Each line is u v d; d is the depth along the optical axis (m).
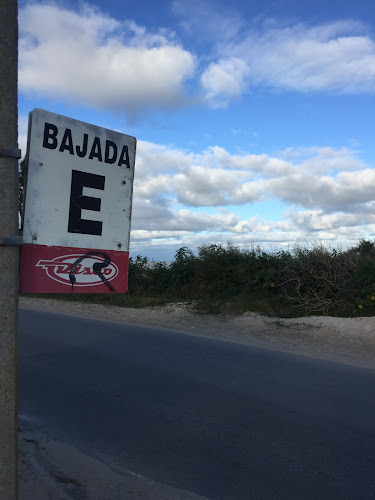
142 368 7.18
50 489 3.46
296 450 4.30
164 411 5.31
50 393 5.95
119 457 4.16
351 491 3.60
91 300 17.47
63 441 4.49
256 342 9.77
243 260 16.69
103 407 5.44
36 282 2.12
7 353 1.93
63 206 2.22
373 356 8.48
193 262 17.80
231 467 3.98
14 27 1.97
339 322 11.34
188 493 3.55
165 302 16.25
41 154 2.14
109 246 2.41
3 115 1.92
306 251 14.17
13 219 1.93
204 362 7.61
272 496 3.52
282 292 14.16
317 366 7.48
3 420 1.93
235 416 5.15
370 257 12.92
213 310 14.10
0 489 1.93
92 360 7.68
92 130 2.34
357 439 4.55
